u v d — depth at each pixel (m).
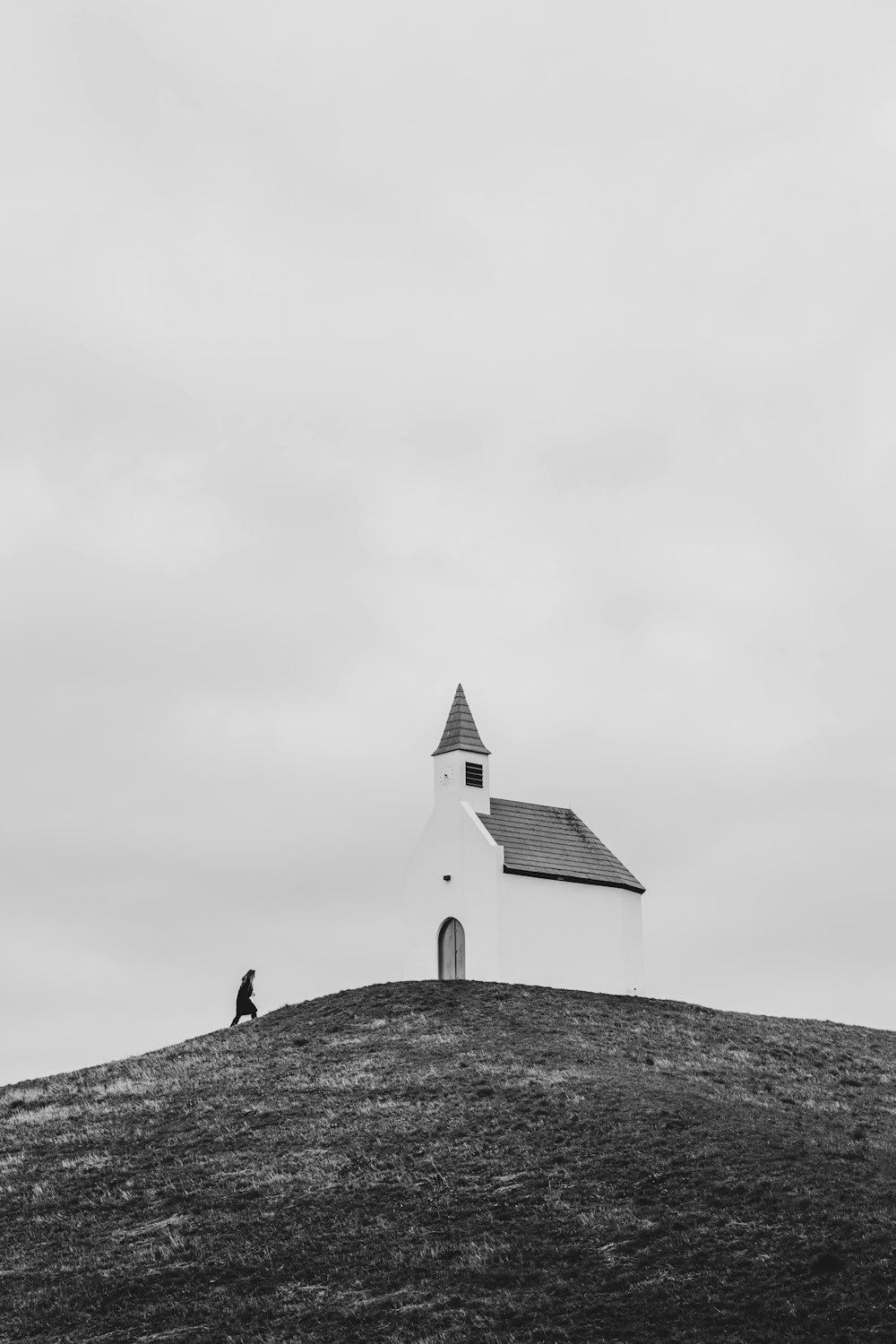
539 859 68.88
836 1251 31.44
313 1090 50.09
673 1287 31.09
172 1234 37.91
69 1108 51.34
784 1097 47.78
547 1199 36.78
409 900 70.25
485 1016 58.81
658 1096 45.03
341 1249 35.75
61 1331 33.16
